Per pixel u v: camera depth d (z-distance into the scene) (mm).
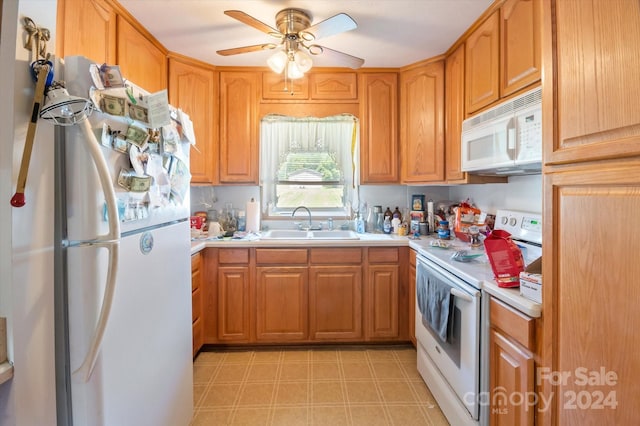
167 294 1208
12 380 648
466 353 1389
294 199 2914
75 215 795
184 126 1306
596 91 759
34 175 691
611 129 718
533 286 1076
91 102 772
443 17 1837
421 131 2432
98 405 821
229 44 2164
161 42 2133
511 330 1134
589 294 786
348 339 2367
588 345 790
